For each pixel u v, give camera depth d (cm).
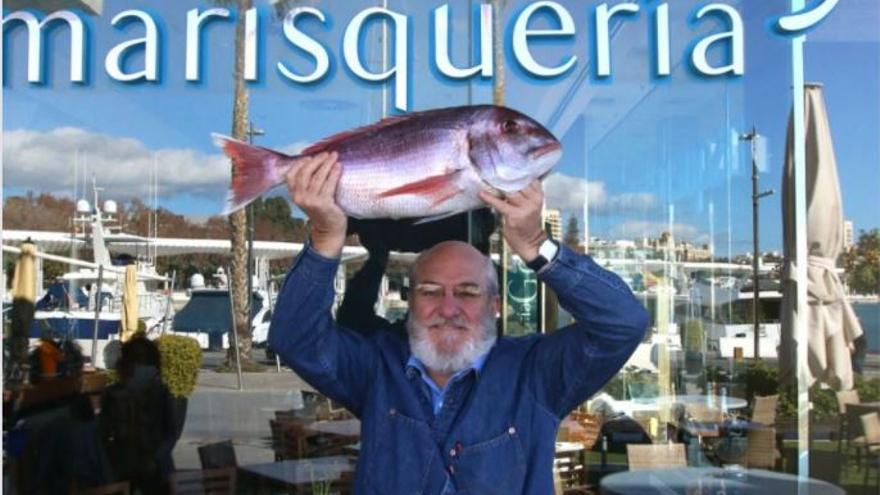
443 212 198
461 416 202
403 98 273
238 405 282
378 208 198
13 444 280
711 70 285
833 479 315
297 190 197
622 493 312
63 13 270
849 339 318
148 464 281
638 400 340
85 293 284
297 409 283
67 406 283
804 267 318
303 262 200
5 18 269
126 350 283
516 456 200
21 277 283
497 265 268
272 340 206
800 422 320
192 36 273
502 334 267
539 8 277
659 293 344
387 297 267
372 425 207
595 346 195
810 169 310
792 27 284
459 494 198
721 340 338
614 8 279
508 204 191
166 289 282
